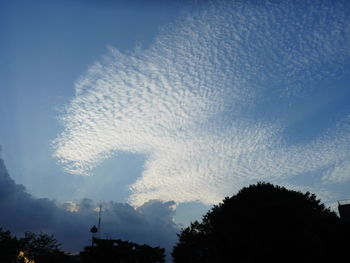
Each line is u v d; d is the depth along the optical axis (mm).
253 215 40656
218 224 44812
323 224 41750
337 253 39875
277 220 39125
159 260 56188
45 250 65250
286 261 37469
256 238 38812
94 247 53719
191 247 56156
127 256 53562
